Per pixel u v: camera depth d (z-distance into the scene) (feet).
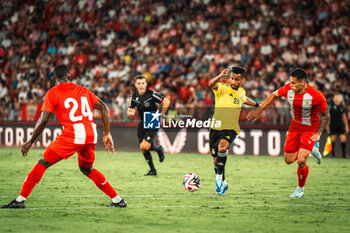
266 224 49.80
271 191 72.43
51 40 217.97
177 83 170.40
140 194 68.59
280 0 204.74
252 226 48.80
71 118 53.01
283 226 48.96
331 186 78.38
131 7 219.20
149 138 88.79
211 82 66.59
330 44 188.75
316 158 70.95
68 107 53.16
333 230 47.42
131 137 144.66
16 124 156.66
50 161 53.31
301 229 47.73
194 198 65.31
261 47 187.83
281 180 85.35
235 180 85.20
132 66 193.16
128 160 119.55
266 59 184.85
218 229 47.37
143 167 105.09
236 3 206.69
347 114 143.13
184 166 107.24
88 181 81.05
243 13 203.62
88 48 206.59
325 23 195.93
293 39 190.60
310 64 180.75
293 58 183.01
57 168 99.50
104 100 151.02
